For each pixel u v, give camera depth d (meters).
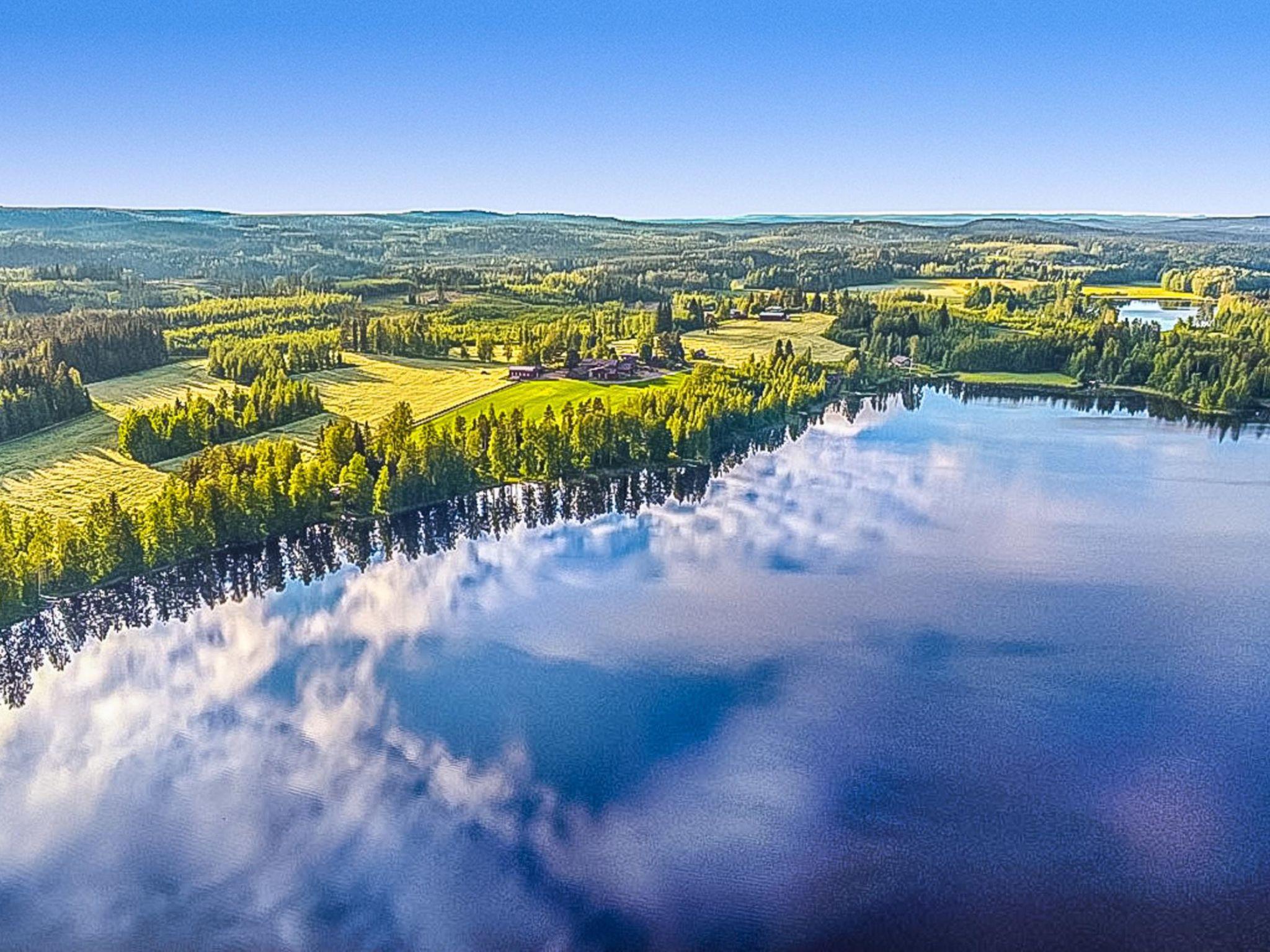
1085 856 54.72
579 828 57.75
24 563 87.44
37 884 53.69
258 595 92.25
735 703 71.06
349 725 69.00
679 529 110.19
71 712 70.88
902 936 49.59
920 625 83.81
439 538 107.81
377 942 49.72
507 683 74.44
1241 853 54.69
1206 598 89.38
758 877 53.72
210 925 50.81
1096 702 71.00
